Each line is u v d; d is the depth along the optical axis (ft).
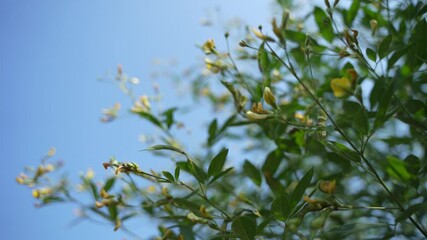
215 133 4.41
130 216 4.19
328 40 4.10
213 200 4.32
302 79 4.31
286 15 3.69
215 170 3.38
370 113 3.76
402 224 3.90
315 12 4.11
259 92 3.95
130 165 3.28
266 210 3.71
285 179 4.21
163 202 3.65
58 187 4.50
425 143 3.97
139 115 4.58
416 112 3.77
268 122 4.09
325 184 3.21
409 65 3.85
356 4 3.98
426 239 3.64
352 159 3.31
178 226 3.64
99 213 4.27
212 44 3.91
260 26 3.70
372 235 3.91
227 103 5.48
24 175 4.54
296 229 3.41
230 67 4.01
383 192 4.09
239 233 3.19
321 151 4.13
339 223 4.11
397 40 3.97
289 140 4.07
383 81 3.62
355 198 4.13
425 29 3.60
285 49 3.65
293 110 4.09
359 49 3.51
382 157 4.25
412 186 3.63
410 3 4.00
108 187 4.23
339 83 3.30
